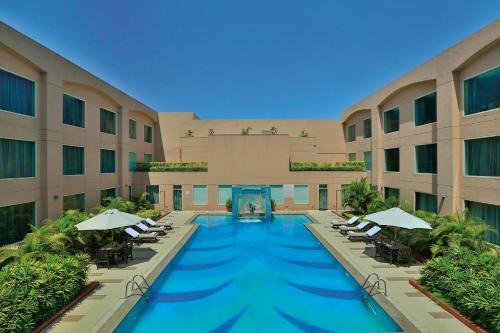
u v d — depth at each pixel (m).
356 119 33.56
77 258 10.92
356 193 24.62
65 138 19.50
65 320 8.66
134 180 30.22
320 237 18.88
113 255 13.48
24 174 16.09
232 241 19.28
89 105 22.50
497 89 14.73
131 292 10.58
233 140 30.00
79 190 21.22
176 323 9.40
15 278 8.61
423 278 10.88
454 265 10.33
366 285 11.23
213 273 13.67
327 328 9.02
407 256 13.45
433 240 14.00
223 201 30.06
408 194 22.86
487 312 7.82
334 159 37.38
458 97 17.27
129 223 13.86
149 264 13.72
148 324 9.37
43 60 16.91
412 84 21.73
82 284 10.40
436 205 19.59
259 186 27.23
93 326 8.33
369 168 30.11
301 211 29.23
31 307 7.81
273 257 15.98
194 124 37.06
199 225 22.89
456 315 8.75
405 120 23.23
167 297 11.22
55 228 13.71
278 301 10.88
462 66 16.73
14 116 15.33
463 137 16.92
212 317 9.75
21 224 15.87
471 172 16.48
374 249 16.16
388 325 9.03
